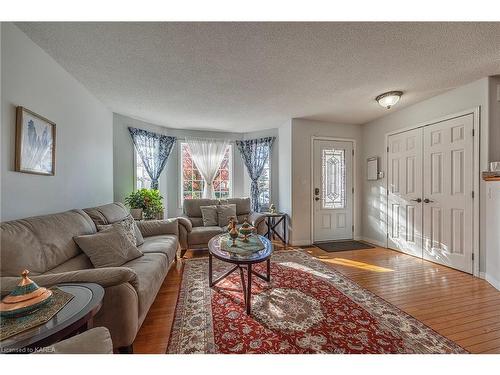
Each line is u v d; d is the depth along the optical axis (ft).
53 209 6.89
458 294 7.10
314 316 5.87
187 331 5.29
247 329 5.34
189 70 7.52
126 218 8.31
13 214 5.37
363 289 7.41
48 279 3.86
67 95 7.61
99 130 10.11
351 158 14.35
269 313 6.01
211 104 10.73
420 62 7.09
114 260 5.91
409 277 8.41
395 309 6.22
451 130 9.31
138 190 12.53
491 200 7.88
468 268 8.73
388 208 12.46
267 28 5.48
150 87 8.79
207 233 11.08
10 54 5.28
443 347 4.74
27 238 4.37
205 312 6.08
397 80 8.35
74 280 3.91
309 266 9.55
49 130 6.59
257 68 7.41
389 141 12.42
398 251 11.83
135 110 11.47
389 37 5.84
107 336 2.86
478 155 8.41
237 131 16.05
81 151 8.54
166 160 14.57
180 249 11.37
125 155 12.50
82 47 6.24
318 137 13.71
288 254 11.32
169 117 12.76
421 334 5.16
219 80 8.26
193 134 15.57
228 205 13.25
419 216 10.71
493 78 8.13
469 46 6.25
